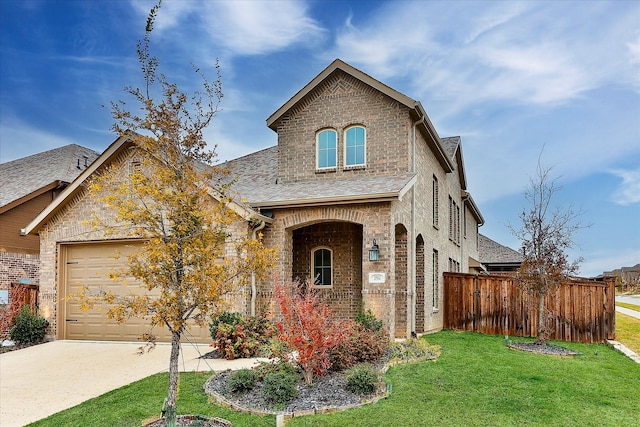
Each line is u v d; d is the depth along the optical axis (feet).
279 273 41.96
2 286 59.98
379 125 47.39
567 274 41.16
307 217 42.09
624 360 36.68
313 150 49.75
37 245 65.10
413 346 37.65
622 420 22.50
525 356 36.78
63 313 46.47
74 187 45.09
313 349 26.76
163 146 22.99
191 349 39.11
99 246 46.01
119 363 35.37
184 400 25.13
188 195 22.29
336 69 49.03
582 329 47.65
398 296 45.32
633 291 167.12
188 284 21.54
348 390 26.03
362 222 40.68
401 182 42.34
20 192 64.18
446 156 58.95
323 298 47.14
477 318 53.98
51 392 29.01
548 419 22.43
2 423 24.13
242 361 33.96
